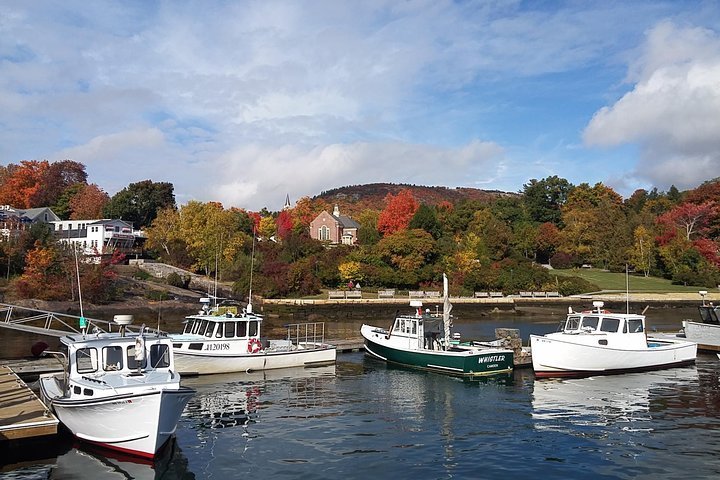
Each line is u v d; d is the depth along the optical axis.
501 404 19.83
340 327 47.69
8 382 18.97
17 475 12.66
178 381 14.61
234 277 71.31
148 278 66.62
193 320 26.45
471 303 65.94
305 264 73.88
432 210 111.62
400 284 76.81
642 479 12.63
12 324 26.42
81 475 12.67
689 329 33.56
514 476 12.80
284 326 47.72
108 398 13.21
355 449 14.66
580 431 16.42
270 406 19.38
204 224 78.75
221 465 13.35
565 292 77.69
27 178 108.94
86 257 57.81
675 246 91.50
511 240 99.69
